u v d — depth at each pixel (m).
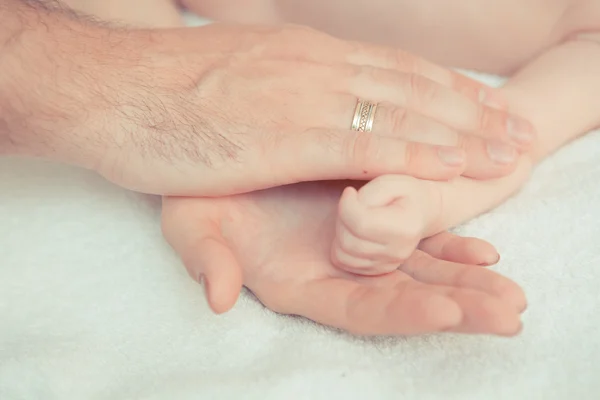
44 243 0.43
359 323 0.36
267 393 0.35
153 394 0.36
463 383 0.35
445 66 0.52
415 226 0.35
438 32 0.50
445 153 0.38
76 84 0.41
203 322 0.39
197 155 0.40
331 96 0.41
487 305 0.32
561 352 0.37
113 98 0.41
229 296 0.35
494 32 0.49
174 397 0.35
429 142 0.40
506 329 0.32
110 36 0.44
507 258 0.40
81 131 0.41
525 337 0.37
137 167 0.40
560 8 0.47
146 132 0.40
